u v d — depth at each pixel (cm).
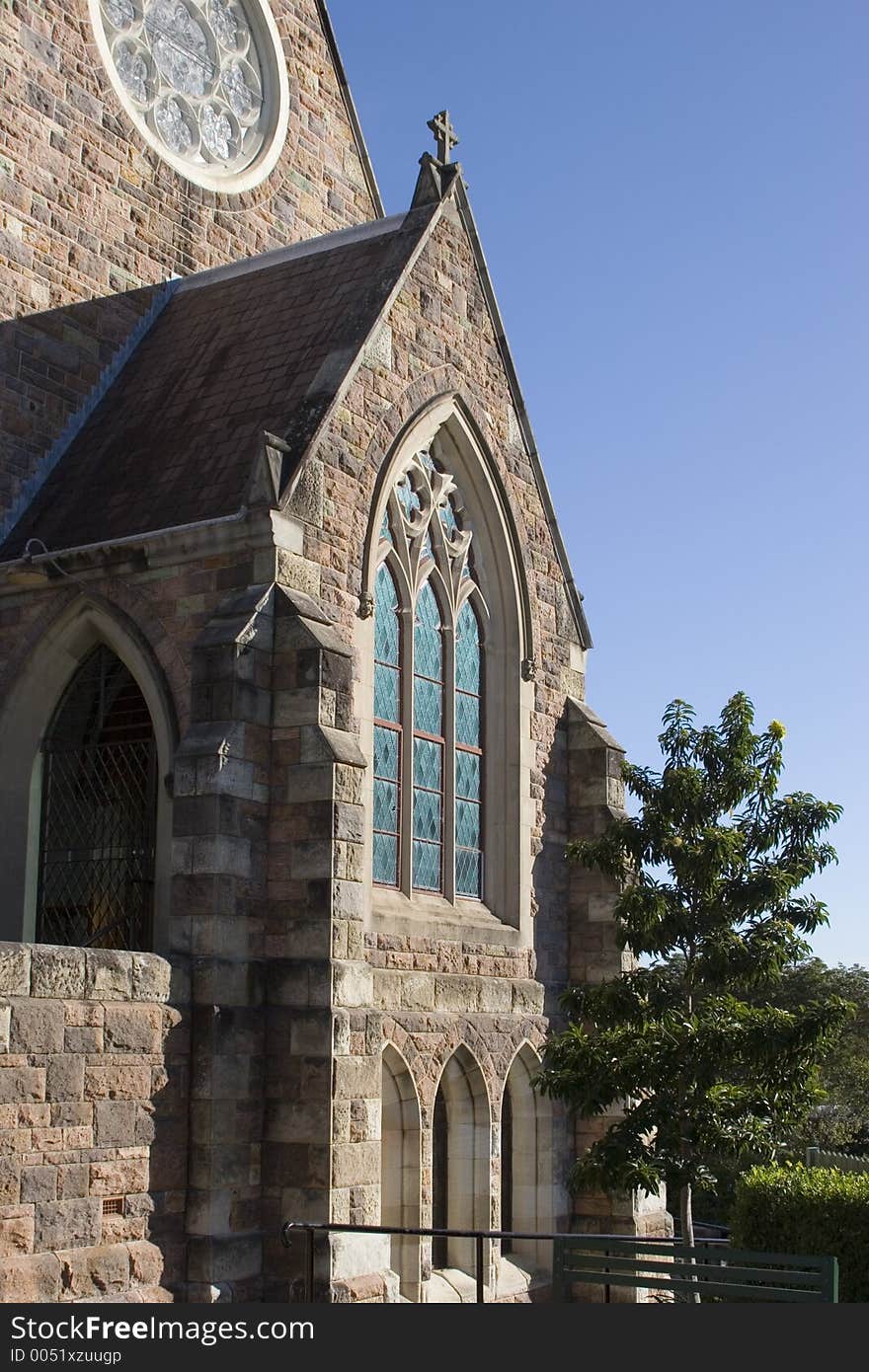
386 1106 2266
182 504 2262
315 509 2212
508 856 2636
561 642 2858
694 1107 2170
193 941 1961
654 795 2297
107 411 2641
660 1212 2680
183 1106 1902
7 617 2317
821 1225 1911
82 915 2198
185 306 2823
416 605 2511
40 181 2658
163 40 3038
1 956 1673
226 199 3052
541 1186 2570
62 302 2661
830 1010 2103
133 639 2178
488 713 2686
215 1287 1856
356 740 2114
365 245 2655
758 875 2227
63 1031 1736
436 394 2548
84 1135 1750
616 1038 2212
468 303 2681
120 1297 1756
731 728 2281
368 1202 1998
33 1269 1653
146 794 2180
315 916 2011
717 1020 2177
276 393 2392
